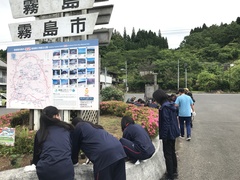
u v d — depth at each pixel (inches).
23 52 206.4
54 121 100.9
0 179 106.8
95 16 190.5
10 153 151.7
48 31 205.2
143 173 140.6
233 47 2999.5
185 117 257.9
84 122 110.0
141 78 2057.1
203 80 1998.0
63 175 90.4
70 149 98.1
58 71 191.8
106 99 497.0
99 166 99.5
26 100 205.0
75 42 185.3
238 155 201.0
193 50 3065.9
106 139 104.1
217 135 281.0
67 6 201.0
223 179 153.6
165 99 157.9
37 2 211.9
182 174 163.0
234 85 1856.5
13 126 247.1
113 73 2105.1
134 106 328.8
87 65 181.2
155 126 213.9
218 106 704.4
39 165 90.8
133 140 139.2
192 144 241.1
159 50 3011.8
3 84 1348.4
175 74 2177.7
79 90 183.6
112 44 3171.8
